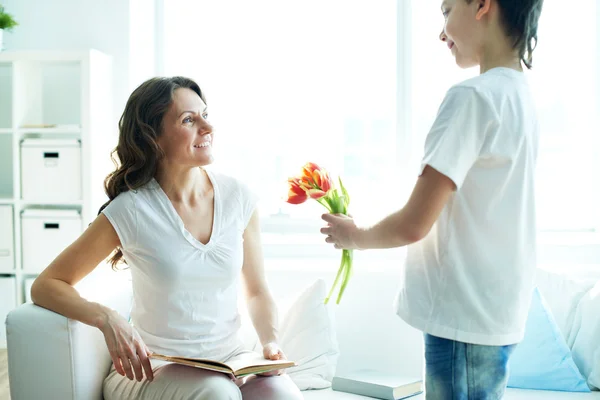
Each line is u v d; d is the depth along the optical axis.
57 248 3.05
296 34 3.27
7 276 3.16
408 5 3.10
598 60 3.03
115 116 3.17
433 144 1.25
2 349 3.08
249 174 3.32
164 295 1.77
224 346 1.85
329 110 3.26
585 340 2.25
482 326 1.29
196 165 1.81
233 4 3.30
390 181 3.22
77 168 3.01
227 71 3.31
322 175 1.59
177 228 1.77
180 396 1.59
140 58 3.22
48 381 1.70
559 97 3.07
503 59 1.34
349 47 3.24
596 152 3.04
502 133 1.26
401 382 2.16
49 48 3.19
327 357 2.30
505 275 1.30
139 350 1.63
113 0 3.15
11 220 3.07
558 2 3.06
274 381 1.74
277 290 2.73
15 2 3.20
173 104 1.79
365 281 2.65
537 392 2.17
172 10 3.31
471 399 1.31
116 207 1.76
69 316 1.69
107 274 2.23
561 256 2.79
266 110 3.30
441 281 1.31
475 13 1.32
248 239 1.98
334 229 1.43
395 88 3.19
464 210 1.29
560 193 3.08
